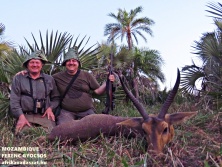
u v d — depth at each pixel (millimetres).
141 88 11328
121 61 12781
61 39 7461
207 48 8750
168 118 4797
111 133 4910
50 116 6156
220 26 8828
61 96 6461
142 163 3729
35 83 6188
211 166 3611
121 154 4199
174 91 4832
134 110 7570
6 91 7477
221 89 7469
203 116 6117
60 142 4887
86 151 4371
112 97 6512
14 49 7617
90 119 4969
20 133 5348
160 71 26094
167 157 3902
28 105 6066
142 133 4695
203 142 4637
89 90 6633
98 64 7918
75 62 6430
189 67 9547
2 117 6594
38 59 6188
